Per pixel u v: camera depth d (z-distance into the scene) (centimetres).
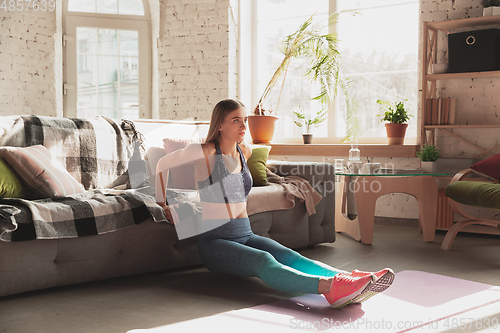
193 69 494
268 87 467
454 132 407
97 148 288
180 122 351
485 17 368
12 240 197
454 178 333
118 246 236
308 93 494
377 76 459
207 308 197
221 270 225
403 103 448
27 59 472
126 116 522
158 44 507
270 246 221
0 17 461
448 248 317
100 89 514
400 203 431
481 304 195
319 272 202
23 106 471
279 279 197
